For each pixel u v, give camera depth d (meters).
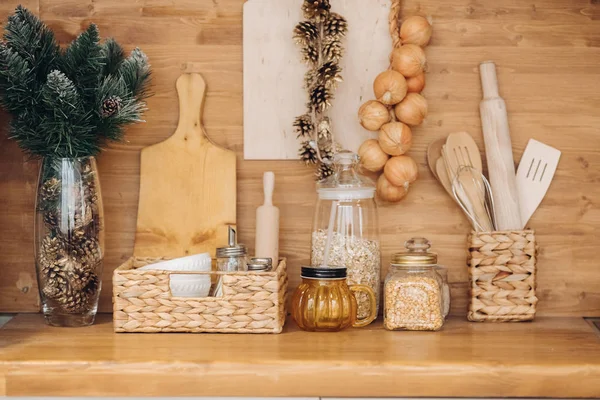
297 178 1.88
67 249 1.68
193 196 1.86
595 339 1.62
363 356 1.46
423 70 1.79
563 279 1.88
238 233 1.88
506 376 1.42
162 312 1.65
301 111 1.87
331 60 1.77
